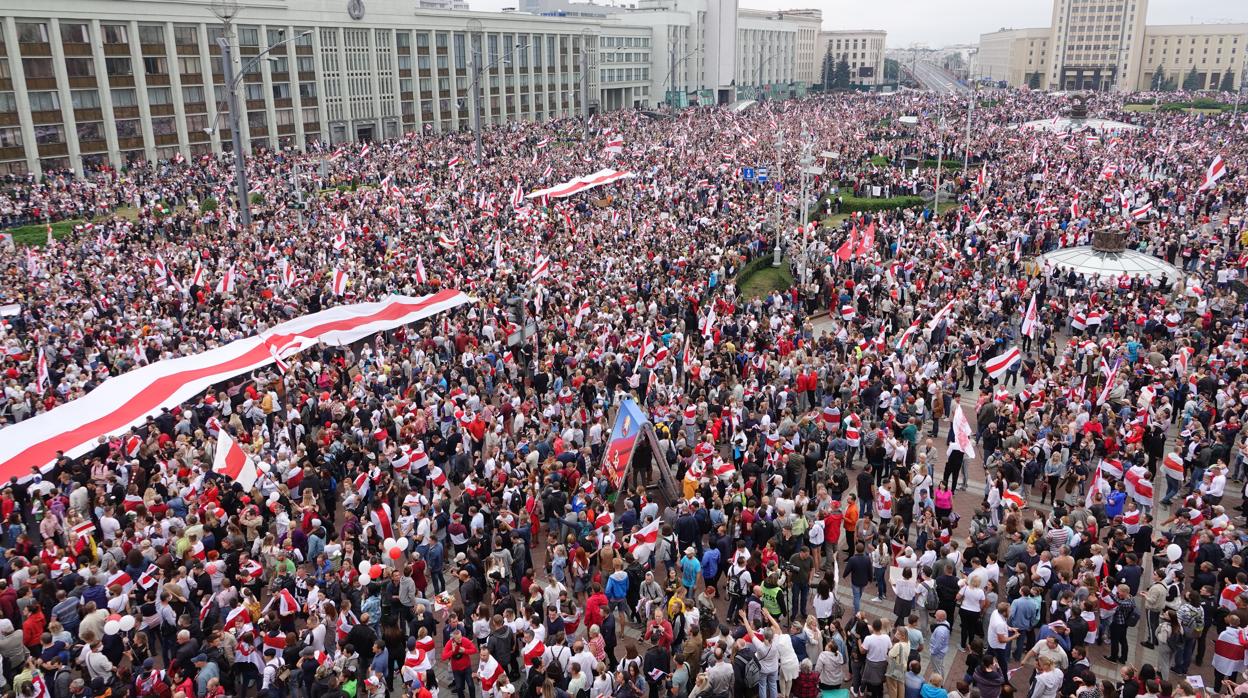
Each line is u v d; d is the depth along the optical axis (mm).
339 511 21156
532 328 31375
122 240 44906
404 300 31453
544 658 13602
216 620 14922
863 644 13742
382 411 23500
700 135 85375
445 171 65438
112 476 19672
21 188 59312
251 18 81938
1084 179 58719
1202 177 57656
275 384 25203
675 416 23250
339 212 49281
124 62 73000
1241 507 20828
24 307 32656
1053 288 35719
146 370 24359
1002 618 14273
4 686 14133
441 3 155625
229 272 33844
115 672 13570
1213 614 15141
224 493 18656
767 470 20703
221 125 81625
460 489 21531
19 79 66250
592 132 91875
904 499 19125
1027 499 21391
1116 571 16062
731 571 16250
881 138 87938
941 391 25172
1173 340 29609
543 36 124750
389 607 15352
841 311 32125
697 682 12711
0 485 19328
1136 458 19797
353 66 95562
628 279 35312
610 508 18406
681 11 165875
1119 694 13070
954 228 47031
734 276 39562
